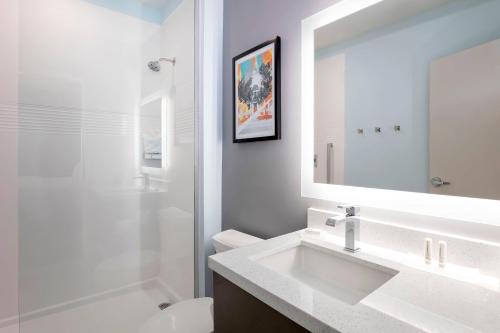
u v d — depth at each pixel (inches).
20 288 64.4
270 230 55.8
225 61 69.0
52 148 67.5
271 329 25.7
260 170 58.0
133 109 77.5
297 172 50.2
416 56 35.3
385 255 34.4
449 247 31.2
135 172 78.7
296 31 49.8
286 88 51.7
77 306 71.4
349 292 34.3
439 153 33.3
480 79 30.0
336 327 19.9
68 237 70.4
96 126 72.8
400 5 36.8
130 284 79.3
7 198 62.6
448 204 32.4
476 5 30.3
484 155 29.8
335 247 37.5
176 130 76.1
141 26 78.5
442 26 32.9
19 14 62.6
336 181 44.3
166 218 80.9
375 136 39.5
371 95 39.9
